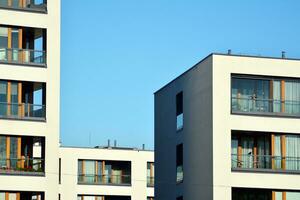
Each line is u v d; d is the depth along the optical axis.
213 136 44.22
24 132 42.34
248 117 44.78
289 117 45.25
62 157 73.12
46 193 42.06
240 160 44.97
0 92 42.50
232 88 45.06
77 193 72.94
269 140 45.34
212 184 44.00
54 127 42.88
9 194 41.88
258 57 45.47
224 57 45.03
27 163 42.44
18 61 42.88
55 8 43.94
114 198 75.38
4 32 43.00
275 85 45.59
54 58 43.47
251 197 45.12
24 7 43.41
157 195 55.31
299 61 45.91
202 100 46.47
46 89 43.06
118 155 74.62
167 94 53.94
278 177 44.62
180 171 50.38
